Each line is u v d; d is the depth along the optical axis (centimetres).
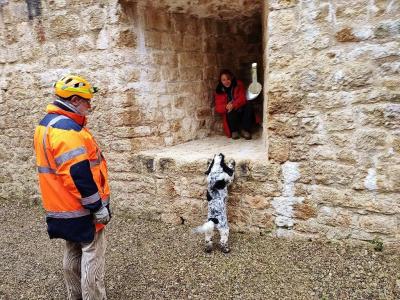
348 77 312
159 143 464
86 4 417
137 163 427
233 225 381
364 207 324
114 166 441
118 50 413
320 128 328
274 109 339
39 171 239
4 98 503
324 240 343
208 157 397
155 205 424
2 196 542
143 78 439
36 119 487
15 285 317
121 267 332
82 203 231
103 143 443
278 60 329
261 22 523
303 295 279
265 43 398
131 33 418
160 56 459
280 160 347
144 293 292
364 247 329
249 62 580
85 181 226
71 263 265
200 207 398
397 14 292
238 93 512
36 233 420
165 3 438
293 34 321
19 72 482
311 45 318
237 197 373
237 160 368
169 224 417
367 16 300
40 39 455
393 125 305
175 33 477
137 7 421
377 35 299
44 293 303
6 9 466
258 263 324
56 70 454
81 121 245
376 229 323
